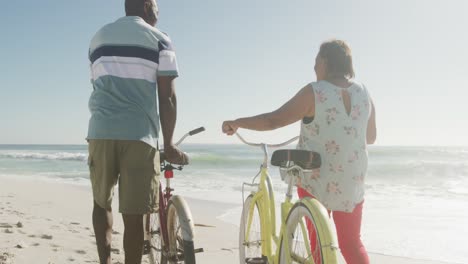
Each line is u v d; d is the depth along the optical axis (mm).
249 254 3578
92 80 2881
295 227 2643
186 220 2811
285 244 2691
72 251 5016
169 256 2928
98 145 2730
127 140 2688
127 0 2959
